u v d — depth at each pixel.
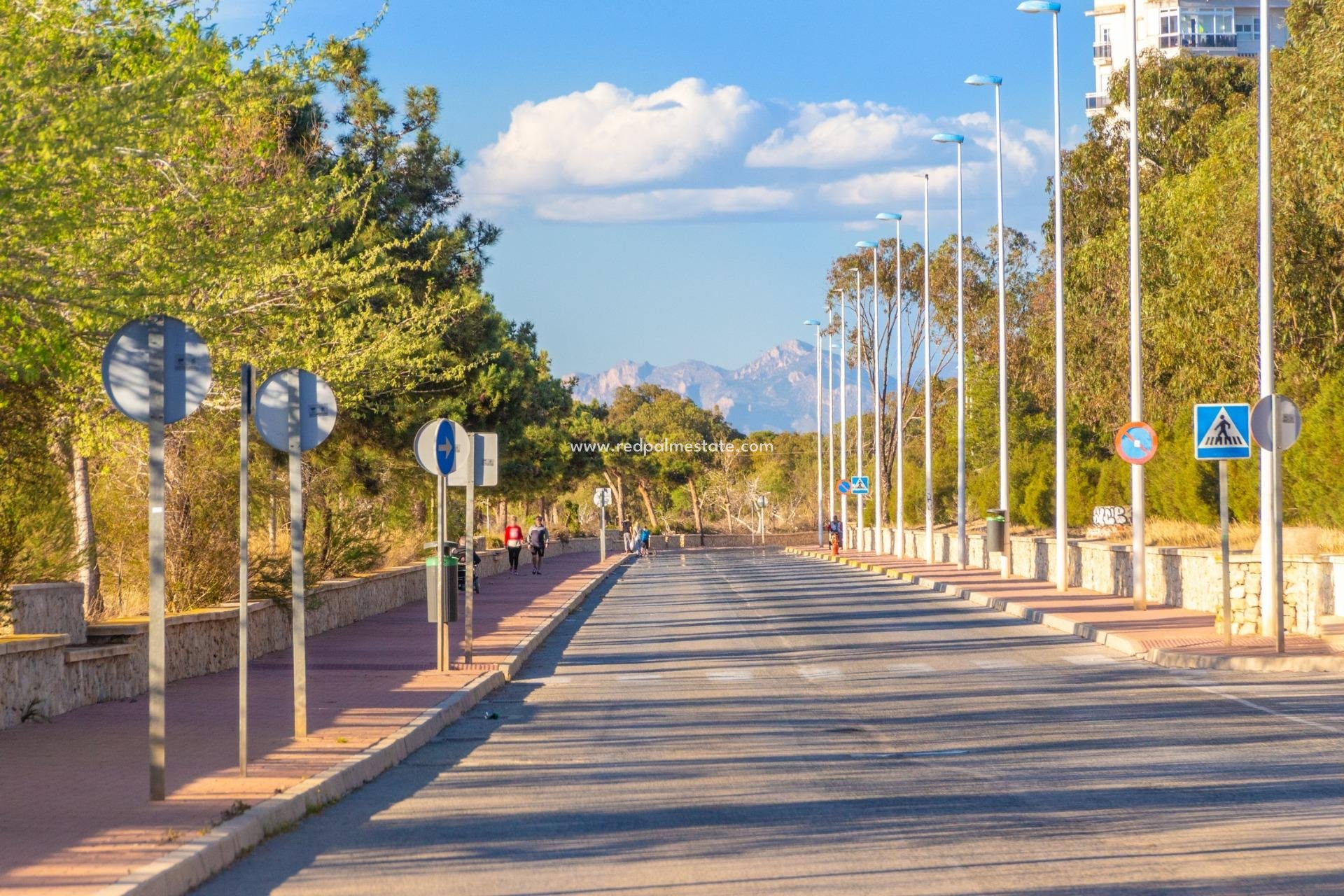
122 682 24.48
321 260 28.36
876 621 43.94
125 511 33.53
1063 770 17.44
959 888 11.69
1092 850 13.04
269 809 14.27
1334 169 47.59
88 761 17.58
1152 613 41.56
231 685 26.56
